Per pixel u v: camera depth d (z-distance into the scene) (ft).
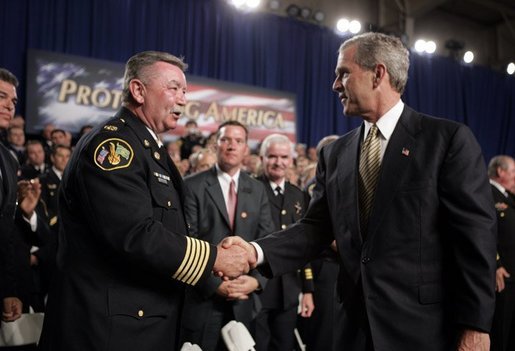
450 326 4.74
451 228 4.62
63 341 4.69
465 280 4.49
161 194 5.05
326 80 32.37
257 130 28.50
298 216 9.78
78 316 4.70
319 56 32.35
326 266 10.10
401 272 4.73
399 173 4.86
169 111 5.30
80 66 23.67
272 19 30.81
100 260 4.82
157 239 4.68
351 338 5.05
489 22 41.75
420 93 35.86
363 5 36.09
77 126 23.35
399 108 5.14
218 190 8.34
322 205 5.93
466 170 4.64
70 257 4.89
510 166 12.92
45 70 22.97
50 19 24.09
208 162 11.79
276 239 5.86
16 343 6.58
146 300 4.89
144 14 26.66
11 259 6.92
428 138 4.88
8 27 23.12
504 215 11.92
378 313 4.74
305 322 10.95
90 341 4.65
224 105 27.58
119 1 25.90
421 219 4.72
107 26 25.57
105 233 4.58
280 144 9.88
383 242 4.82
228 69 29.19
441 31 40.01
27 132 22.35
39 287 8.96
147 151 5.10
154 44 26.96
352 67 5.12
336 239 5.33
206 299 7.70
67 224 4.99
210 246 5.05
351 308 5.10
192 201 8.23
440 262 4.75
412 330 4.64
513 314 11.56
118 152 4.78
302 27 31.94
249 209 8.41
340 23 33.04
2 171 6.89
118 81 24.45
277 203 9.78
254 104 28.53
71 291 4.78
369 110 5.14
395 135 5.00
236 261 5.51
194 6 28.43
